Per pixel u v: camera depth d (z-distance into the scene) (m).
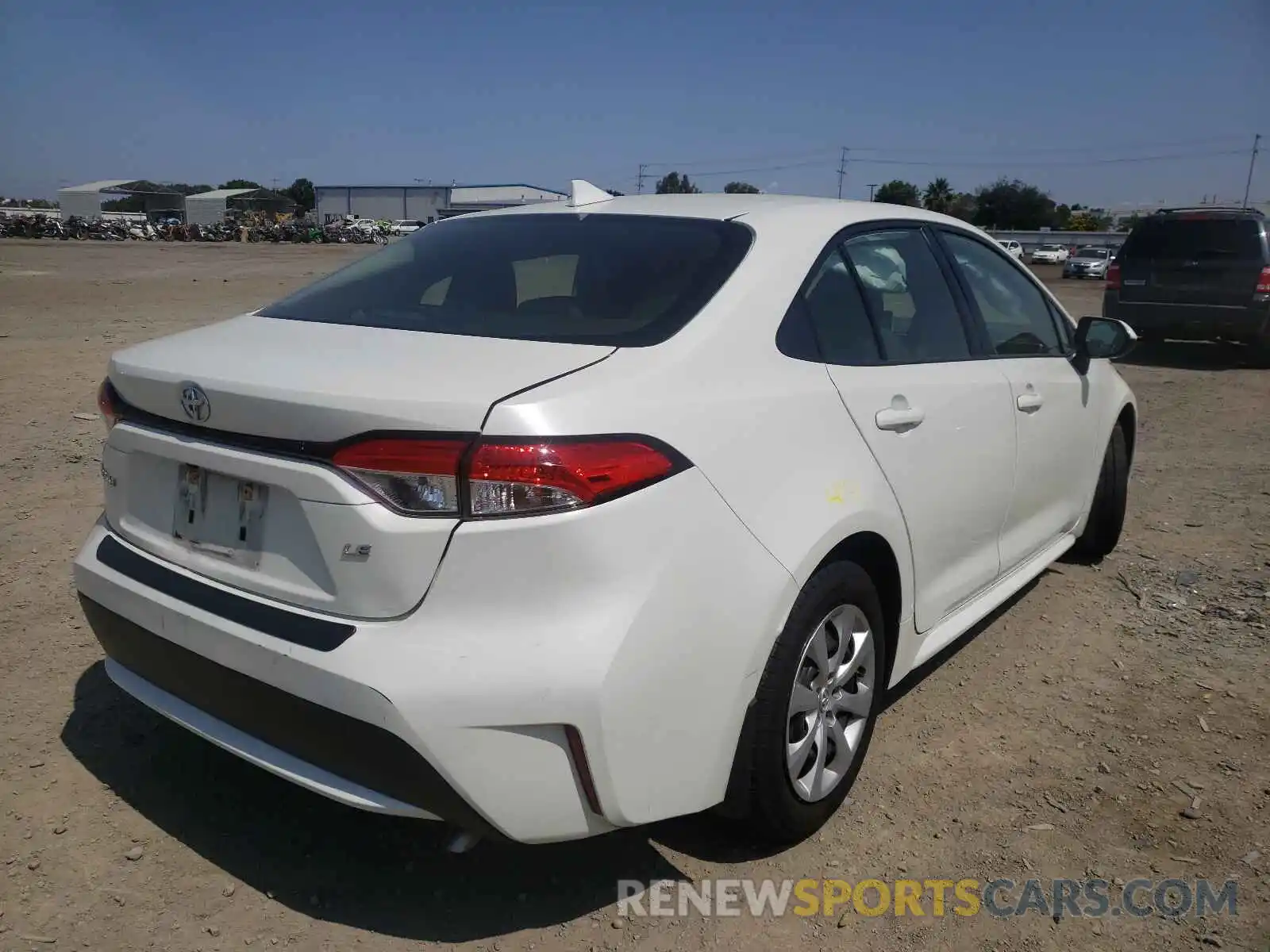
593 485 2.15
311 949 2.40
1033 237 71.94
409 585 2.14
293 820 2.89
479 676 2.09
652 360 2.43
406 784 2.15
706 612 2.33
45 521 5.09
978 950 2.46
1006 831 2.91
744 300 2.71
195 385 2.41
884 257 3.32
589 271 2.87
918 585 3.18
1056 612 4.48
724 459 2.41
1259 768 3.23
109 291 18.44
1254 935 2.51
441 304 2.86
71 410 7.60
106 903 2.51
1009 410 3.67
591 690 2.13
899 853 2.82
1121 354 4.29
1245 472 6.90
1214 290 12.08
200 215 79.69
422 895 2.60
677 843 2.84
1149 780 3.17
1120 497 4.91
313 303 3.06
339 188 85.75
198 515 2.51
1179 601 4.59
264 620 2.29
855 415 2.84
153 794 2.97
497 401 2.14
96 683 3.58
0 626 3.95
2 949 2.33
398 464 2.13
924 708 3.62
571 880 2.68
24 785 2.97
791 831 2.75
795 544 2.52
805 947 2.46
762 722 2.54
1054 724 3.51
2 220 49.97
